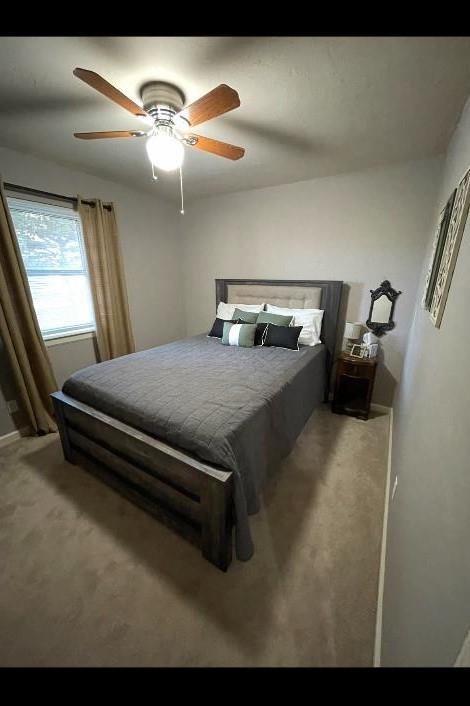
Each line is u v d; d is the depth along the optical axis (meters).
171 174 2.78
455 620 0.51
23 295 2.32
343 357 2.82
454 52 1.20
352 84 1.43
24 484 1.92
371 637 1.12
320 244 2.99
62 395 1.99
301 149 2.19
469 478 0.56
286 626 1.16
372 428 2.67
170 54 1.24
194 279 4.08
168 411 1.51
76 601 1.25
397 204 2.55
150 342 3.85
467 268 0.91
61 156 2.36
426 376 1.28
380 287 2.74
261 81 1.42
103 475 1.86
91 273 2.86
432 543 0.72
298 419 2.19
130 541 1.52
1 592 1.28
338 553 1.46
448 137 1.96
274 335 2.78
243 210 3.39
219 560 1.35
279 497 1.83
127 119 1.80
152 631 1.14
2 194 2.13
